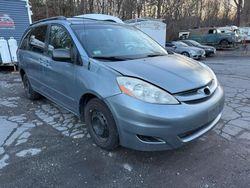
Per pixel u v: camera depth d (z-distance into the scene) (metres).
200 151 3.19
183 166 2.90
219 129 3.79
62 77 3.66
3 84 7.27
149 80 2.71
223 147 3.28
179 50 17.23
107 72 2.90
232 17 41.91
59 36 3.88
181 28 32.59
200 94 2.82
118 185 2.61
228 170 2.80
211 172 2.78
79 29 3.66
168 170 2.83
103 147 3.20
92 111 3.20
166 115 2.54
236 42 25.27
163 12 30.64
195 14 36.03
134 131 2.64
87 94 3.18
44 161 3.05
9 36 10.73
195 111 2.66
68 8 23.81
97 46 3.45
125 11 26.69
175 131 2.59
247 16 40.28
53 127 4.01
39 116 4.50
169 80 2.77
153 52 3.78
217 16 41.00
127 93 2.66
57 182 2.68
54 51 3.47
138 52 3.64
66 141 3.53
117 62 3.10
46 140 3.58
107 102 2.82
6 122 4.27
